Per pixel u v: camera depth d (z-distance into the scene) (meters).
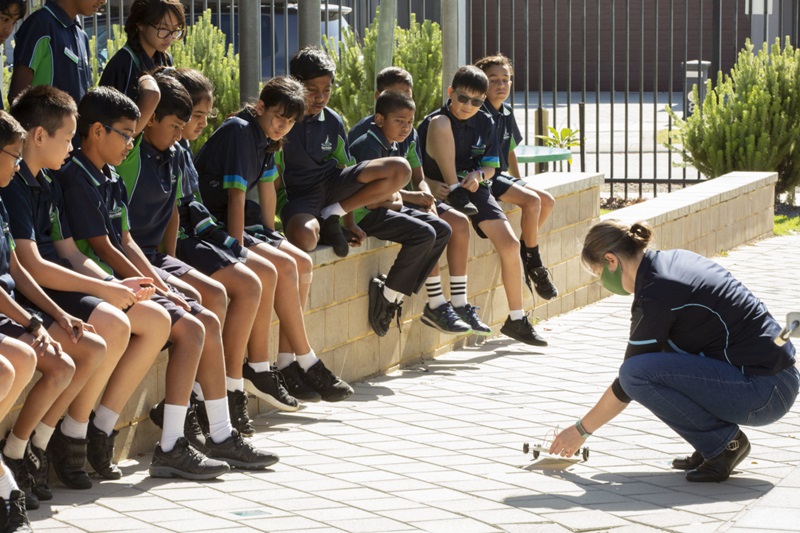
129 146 5.83
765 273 11.46
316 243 7.38
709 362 5.64
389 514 5.27
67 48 6.69
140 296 5.64
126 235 6.06
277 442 6.47
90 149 5.81
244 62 8.49
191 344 5.78
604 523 5.16
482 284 9.12
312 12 9.16
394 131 8.06
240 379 6.48
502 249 8.75
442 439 6.52
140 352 5.66
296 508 5.36
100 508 5.31
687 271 5.71
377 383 7.84
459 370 8.20
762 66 14.97
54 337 5.28
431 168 8.82
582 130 15.26
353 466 6.02
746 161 14.57
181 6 6.87
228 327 6.42
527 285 9.37
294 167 7.57
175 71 6.54
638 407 7.10
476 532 5.05
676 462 5.96
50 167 5.50
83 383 5.35
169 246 6.54
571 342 9.02
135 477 5.81
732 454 5.71
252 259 6.65
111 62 6.83
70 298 5.52
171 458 5.75
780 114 14.68
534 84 33.81
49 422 5.36
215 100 10.27
